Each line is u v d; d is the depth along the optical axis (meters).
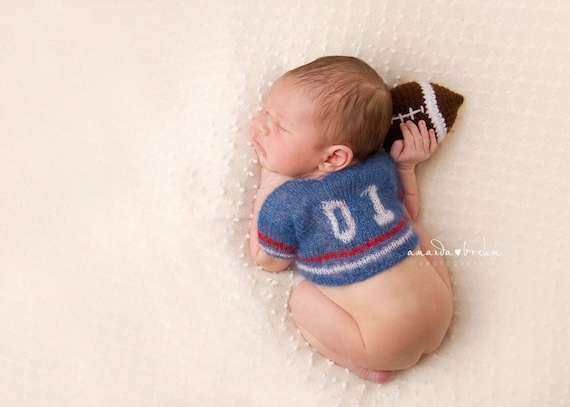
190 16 1.46
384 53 1.36
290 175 1.29
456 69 1.37
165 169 1.41
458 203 1.39
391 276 1.18
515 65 1.36
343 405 1.31
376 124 1.22
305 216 1.20
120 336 1.38
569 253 1.35
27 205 1.50
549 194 1.36
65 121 1.54
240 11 1.37
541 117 1.36
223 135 1.34
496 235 1.38
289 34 1.35
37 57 1.58
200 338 1.35
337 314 1.23
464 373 1.32
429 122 1.30
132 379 1.36
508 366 1.31
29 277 1.44
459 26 1.35
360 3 1.33
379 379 1.30
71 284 1.43
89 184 1.49
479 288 1.37
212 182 1.35
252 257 1.36
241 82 1.34
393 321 1.17
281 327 1.34
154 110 1.47
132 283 1.40
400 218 1.23
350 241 1.18
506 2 1.34
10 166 1.53
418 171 1.40
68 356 1.38
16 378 1.38
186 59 1.45
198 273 1.37
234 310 1.35
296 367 1.32
